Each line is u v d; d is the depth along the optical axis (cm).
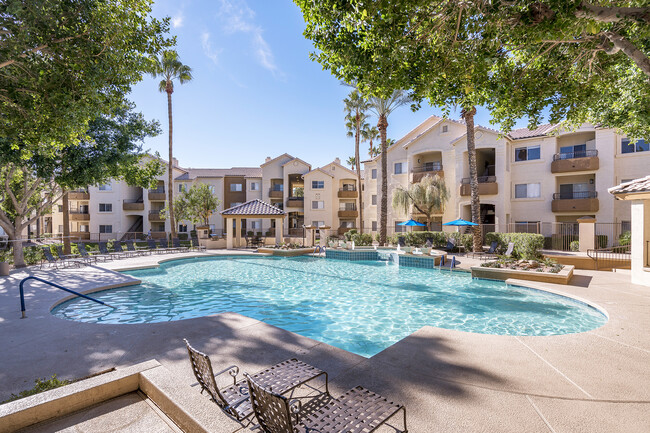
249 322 720
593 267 1580
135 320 882
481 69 623
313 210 4112
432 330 659
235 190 4575
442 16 566
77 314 923
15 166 1744
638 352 547
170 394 332
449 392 414
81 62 730
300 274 1608
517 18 508
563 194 2616
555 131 1017
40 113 764
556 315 909
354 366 491
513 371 475
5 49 639
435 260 1742
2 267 1351
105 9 754
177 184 4319
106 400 363
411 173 3278
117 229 4203
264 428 287
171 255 2130
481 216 3066
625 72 859
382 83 608
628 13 441
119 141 1947
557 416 361
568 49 672
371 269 1750
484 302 1057
